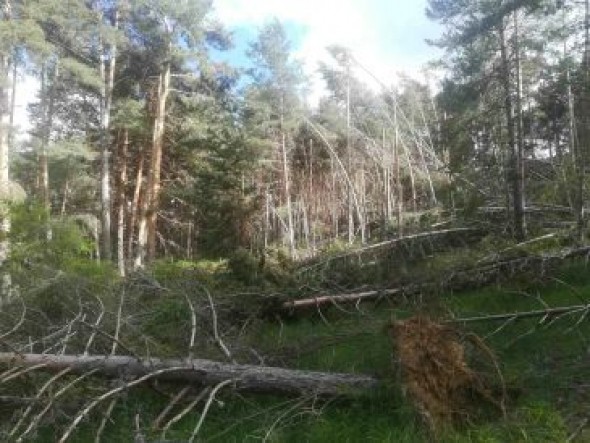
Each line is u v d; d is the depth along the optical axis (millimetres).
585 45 11367
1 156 18953
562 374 5812
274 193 32781
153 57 26359
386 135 23969
